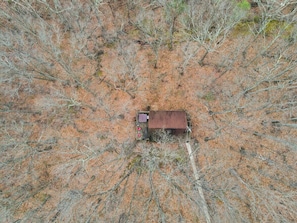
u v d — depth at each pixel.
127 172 31.48
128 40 33.69
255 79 32.41
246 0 33.34
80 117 32.56
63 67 30.39
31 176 31.56
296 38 30.95
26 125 32.44
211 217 29.20
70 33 33.72
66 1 32.97
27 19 30.42
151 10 33.59
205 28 28.67
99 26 33.88
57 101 32.31
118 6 34.06
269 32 32.88
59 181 31.38
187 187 30.50
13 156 31.39
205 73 32.84
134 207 30.58
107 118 32.41
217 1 30.67
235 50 32.84
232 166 31.31
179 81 32.84
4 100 32.69
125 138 31.98
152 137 30.92
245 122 32.00
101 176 31.42
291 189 30.52
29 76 30.83
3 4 31.25
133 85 33.03
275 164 31.16
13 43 31.62
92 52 33.66
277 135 31.77
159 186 31.00
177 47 33.31
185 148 31.41
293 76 31.38
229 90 32.56
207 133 31.83
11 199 30.67
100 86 33.12
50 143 32.12
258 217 29.64
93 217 30.14
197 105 32.34
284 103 30.44
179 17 32.75
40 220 30.00
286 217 29.73
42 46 31.52
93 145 31.98
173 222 30.03
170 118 30.11
